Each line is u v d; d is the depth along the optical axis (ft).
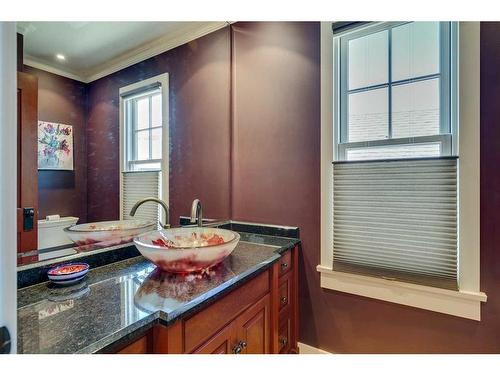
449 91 4.42
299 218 5.63
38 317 2.34
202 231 4.66
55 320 2.29
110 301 2.65
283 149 5.81
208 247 3.26
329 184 5.27
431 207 4.38
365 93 5.14
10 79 1.54
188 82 5.82
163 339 2.38
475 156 4.04
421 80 4.65
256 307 3.85
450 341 4.28
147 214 4.92
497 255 3.96
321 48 5.34
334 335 5.24
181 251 3.14
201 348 2.77
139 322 2.26
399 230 4.64
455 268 4.21
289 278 5.20
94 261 3.68
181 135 5.70
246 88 6.31
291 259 5.33
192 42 5.85
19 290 2.91
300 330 5.57
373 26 4.96
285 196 5.79
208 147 6.34
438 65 4.52
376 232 4.84
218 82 6.40
